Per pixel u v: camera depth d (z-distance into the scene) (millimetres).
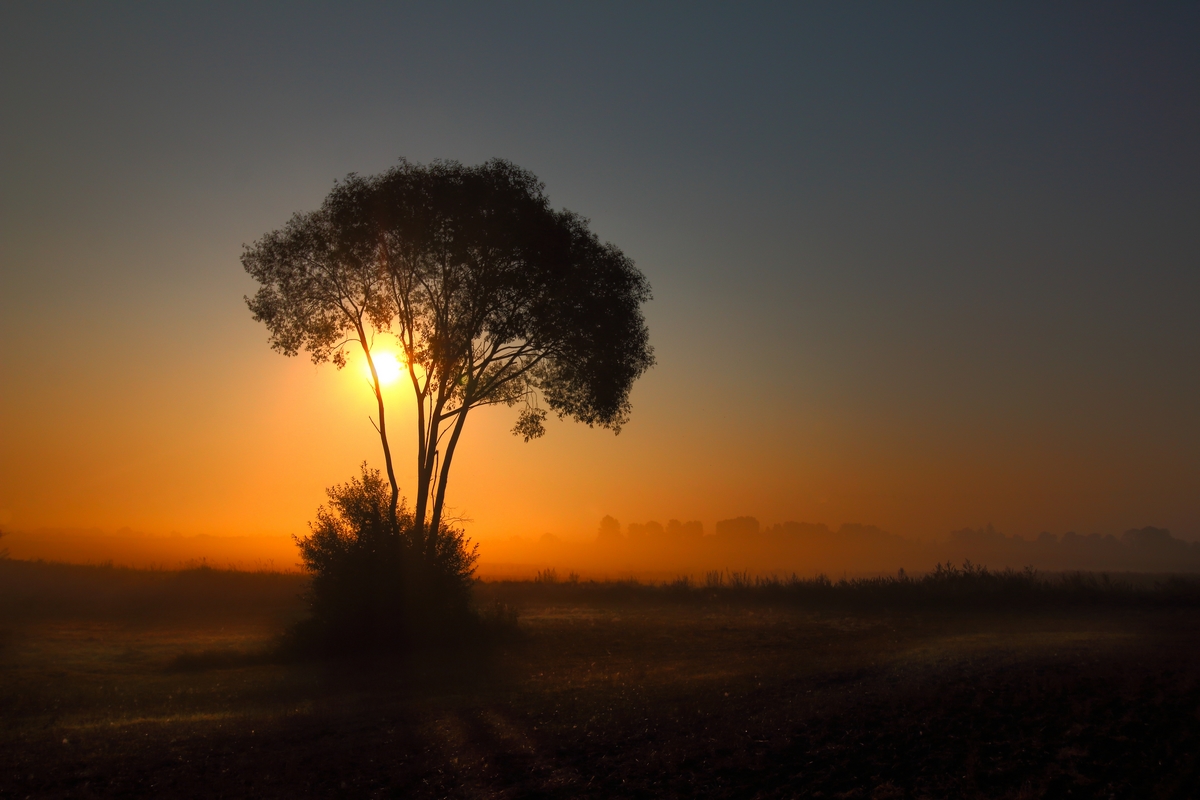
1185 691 10617
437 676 18578
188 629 31547
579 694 14758
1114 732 9141
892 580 40375
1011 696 11070
